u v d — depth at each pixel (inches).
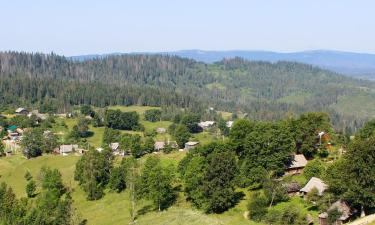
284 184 3978.8
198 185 4069.9
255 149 4338.1
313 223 3403.1
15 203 4495.6
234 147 4672.7
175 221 3732.8
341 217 3309.5
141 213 4343.0
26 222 4148.6
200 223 3548.2
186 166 4783.5
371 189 3316.9
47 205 4690.0
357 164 3356.3
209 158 4249.5
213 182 3912.4
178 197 4485.7
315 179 3937.0
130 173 4968.0
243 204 3969.0
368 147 3371.1
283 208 3595.0
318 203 3540.8
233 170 4035.4
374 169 3309.5
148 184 4527.6
